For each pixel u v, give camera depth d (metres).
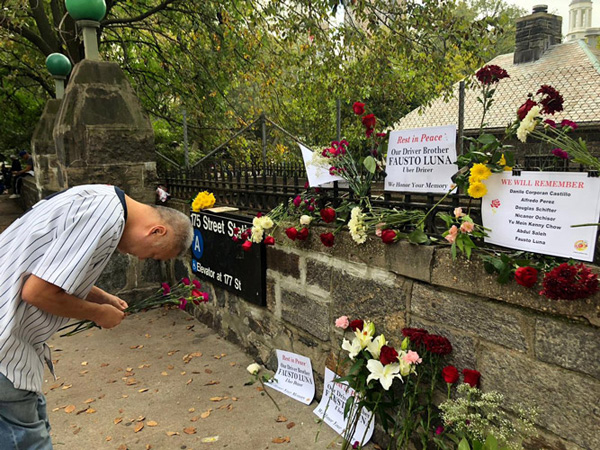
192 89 9.77
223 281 3.65
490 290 1.69
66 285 1.35
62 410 2.78
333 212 2.39
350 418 2.21
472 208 1.90
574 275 1.35
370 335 2.15
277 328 3.12
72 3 4.20
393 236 2.05
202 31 9.16
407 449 2.05
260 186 3.29
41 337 1.57
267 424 2.58
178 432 2.52
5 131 13.10
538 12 12.71
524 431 1.63
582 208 1.46
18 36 10.25
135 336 3.92
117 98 4.42
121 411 2.75
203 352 3.58
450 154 1.96
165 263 4.79
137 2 9.77
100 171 4.36
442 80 8.26
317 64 8.91
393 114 9.59
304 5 7.93
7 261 1.43
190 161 9.19
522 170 1.65
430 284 1.97
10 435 1.47
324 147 2.61
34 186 7.78
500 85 9.27
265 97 9.79
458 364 1.87
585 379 1.45
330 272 2.56
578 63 11.17
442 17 7.70
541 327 1.55
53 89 11.47
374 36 8.38
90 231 1.41
